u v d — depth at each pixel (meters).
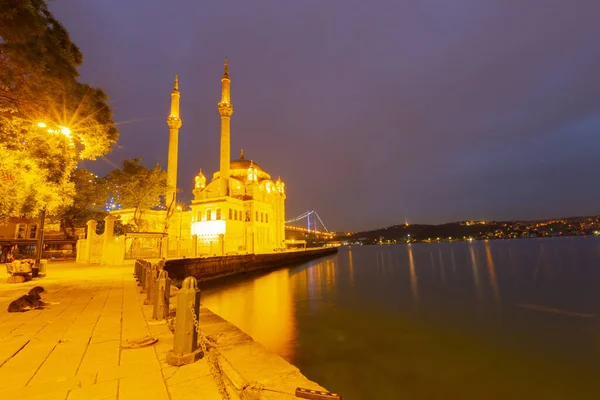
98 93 12.66
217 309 22.81
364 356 13.16
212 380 4.09
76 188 34.44
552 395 9.93
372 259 87.38
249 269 43.78
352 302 25.72
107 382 4.04
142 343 5.46
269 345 14.70
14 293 11.32
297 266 62.91
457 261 69.50
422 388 10.38
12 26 8.02
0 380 4.11
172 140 57.06
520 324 18.73
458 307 23.86
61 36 10.45
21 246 37.28
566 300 25.69
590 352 13.68
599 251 79.94
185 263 29.16
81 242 29.33
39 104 10.30
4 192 12.74
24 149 11.70
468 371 11.64
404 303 25.45
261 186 67.06
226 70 62.34
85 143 13.10
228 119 59.66
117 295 11.00
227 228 49.09
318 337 15.89
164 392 3.79
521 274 42.88
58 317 7.70
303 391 3.46
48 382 4.04
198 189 68.00
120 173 36.19
